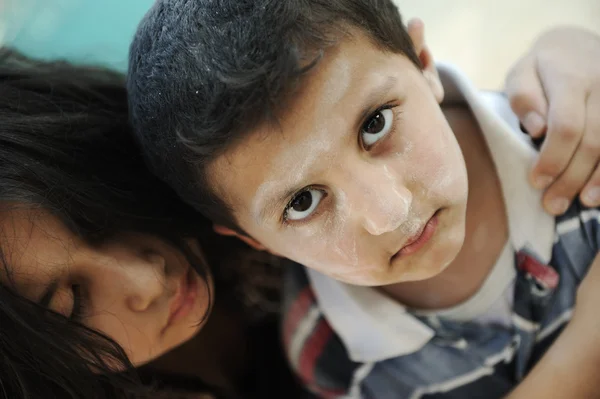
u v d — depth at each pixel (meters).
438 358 0.69
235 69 0.48
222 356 0.83
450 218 0.56
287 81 0.47
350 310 0.70
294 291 0.77
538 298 0.65
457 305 0.67
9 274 0.55
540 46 0.71
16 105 0.64
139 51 0.55
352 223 0.52
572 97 0.61
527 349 0.67
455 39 1.11
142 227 0.64
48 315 0.57
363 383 0.73
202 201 0.58
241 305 0.84
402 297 0.69
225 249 0.79
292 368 0.78
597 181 0.61
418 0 1.15
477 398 0.70
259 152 0.49
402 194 0.51
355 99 0.49
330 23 0.49
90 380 0.60
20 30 0.98
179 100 0.51
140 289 0.59
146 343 0.62
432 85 0.58
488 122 0.64
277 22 0.48
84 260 0.58
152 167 0.62
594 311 0.62
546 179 0.62
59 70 0.73
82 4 1.01
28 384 0.59
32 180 0.58
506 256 0.65
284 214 0.54
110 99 0.71
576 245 0.63
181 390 0.77
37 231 0.56
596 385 0.60
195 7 0.52
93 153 0.64
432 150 0.53
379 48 0.51
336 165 0.50
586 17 1.05
